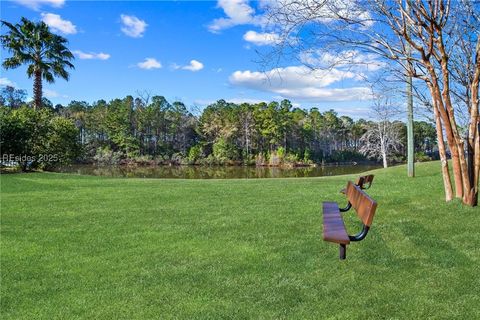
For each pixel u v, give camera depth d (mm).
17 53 24250
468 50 7293
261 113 73875
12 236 5863
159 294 3711
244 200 9234
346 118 86562
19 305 3520
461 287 3684
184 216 7285
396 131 44031
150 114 72562
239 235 5766
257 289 3771
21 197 9867
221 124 74750
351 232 5742
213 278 4070
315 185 12711
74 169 47906
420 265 4285
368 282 3859
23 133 21750
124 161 66500
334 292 3656
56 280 4094
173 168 57594
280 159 67875
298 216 7090
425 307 3316
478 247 4848
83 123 69500
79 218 7168
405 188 10609
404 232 5621
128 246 5297
